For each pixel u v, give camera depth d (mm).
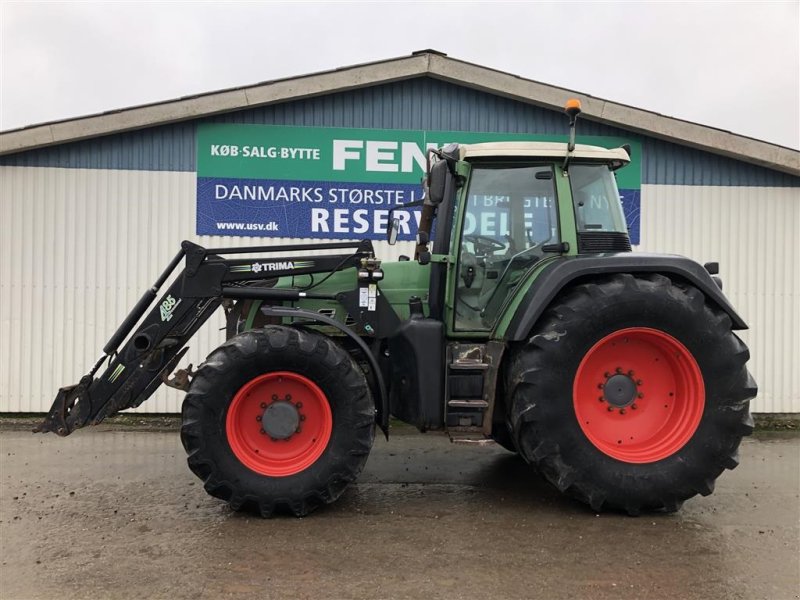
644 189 6895
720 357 3621
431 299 4109
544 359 3545
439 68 6582
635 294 3574
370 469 4809
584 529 3457
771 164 6754
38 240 6629
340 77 6555
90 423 3980
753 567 2969
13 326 6629
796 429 6648
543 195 4086
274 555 3080
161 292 6668
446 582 2785
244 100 6516
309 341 3648
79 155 6625
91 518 3629
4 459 5066
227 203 6711
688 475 3584
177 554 3092
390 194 6789
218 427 3576
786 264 6934
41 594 2670
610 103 6621
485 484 4371
